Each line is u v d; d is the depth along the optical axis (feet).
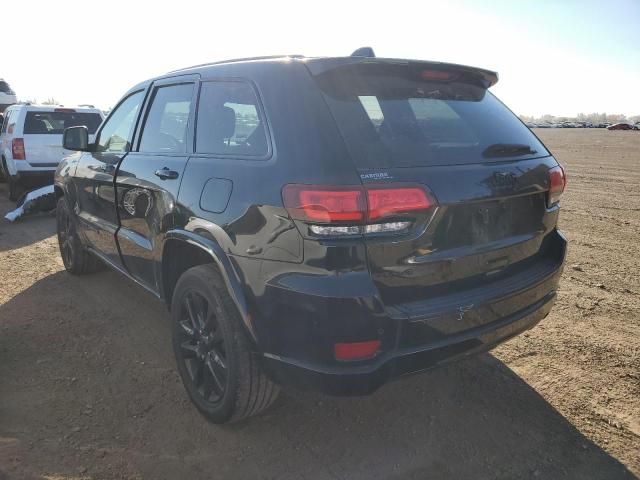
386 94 8.21
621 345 12.35
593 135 175.94
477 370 11.31
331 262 6.91
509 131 9.35
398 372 7.36
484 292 8.09
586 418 9.63
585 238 23.35
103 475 8.07
